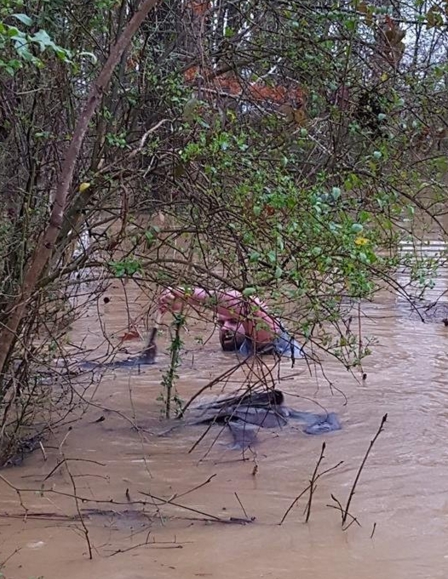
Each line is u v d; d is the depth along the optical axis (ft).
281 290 15.29
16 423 17.40
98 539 13.51
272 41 18.22
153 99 17.54
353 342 19.52
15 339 16.29
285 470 16.60
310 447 17.87
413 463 16.92
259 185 14.37
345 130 17.34
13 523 14.10
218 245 15.84
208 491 15.58
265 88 18.38
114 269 15.66
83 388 21.44
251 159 15.46
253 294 15.38
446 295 33.04
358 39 17.49
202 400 20.84
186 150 14.51
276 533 13.76
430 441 18.13
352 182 15.20
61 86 16.57
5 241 16.29
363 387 22.16
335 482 15.99
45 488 15.67
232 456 17.43
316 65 17.75
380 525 14.11
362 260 13.97
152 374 22.88
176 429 18.93
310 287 15.56
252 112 18.06
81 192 15.20
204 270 15.81
